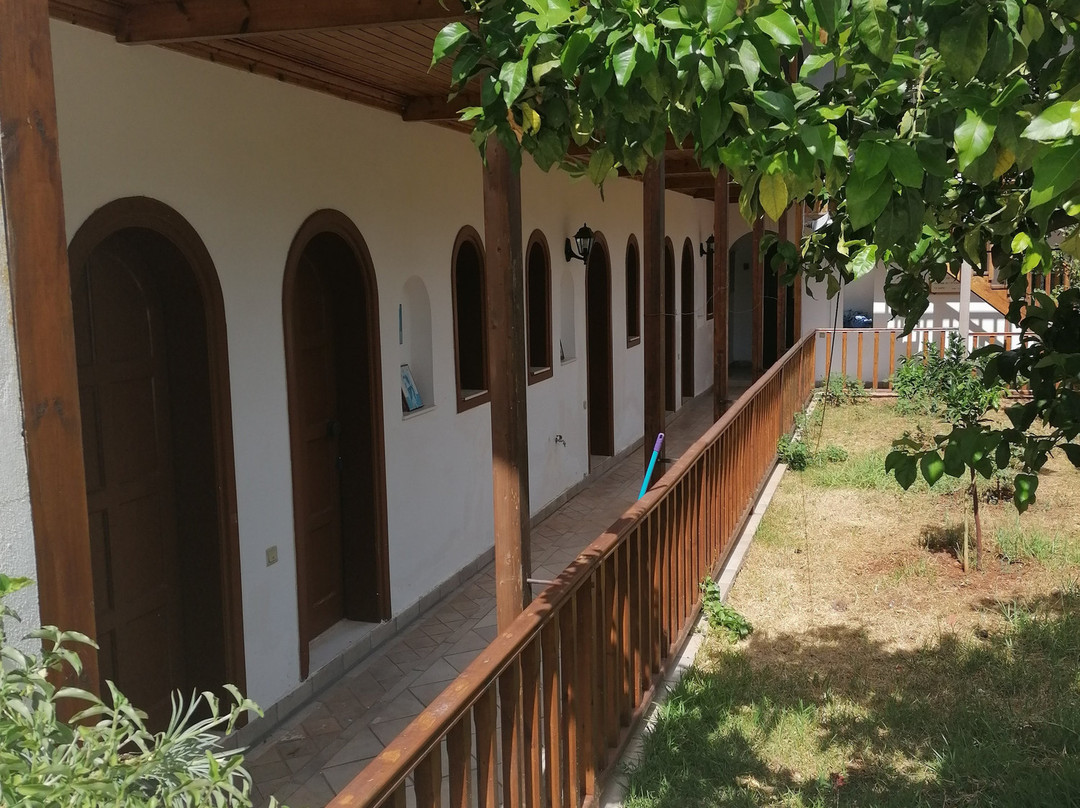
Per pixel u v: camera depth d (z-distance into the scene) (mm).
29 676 1534
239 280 5270
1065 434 2889
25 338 1817
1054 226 2896
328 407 6672
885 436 12812
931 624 6184
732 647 5812
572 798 3641
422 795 2455
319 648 6434
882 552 7699
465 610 7523
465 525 8234
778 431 10977
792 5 1969
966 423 3176
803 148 2014
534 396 9859
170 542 5203
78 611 1909
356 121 6371
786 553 7715
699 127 2238
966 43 1901
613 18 2043
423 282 7418
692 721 4664
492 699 2869
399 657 6652
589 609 3799
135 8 4289
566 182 10695
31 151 1824
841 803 4047
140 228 4555
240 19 4191
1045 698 5047
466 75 2344
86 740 1443
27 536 1818
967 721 4789
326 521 6707
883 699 5086
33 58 1823
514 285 4309
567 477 10961
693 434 14602
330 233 6176
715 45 1908
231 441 5230
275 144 5531
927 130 2189
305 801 4828
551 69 2285
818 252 4078
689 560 5945
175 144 4734
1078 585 6762
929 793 4133
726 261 10539
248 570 5414
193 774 1572
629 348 13352
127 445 4914
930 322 17141
